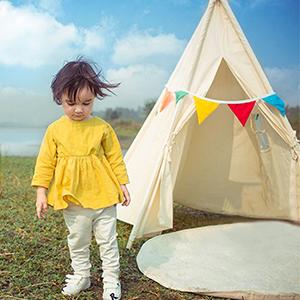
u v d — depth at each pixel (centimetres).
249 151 238
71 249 136
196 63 203
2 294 139
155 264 162
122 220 207
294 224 209
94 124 132
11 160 473
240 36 206
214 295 141
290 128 206
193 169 250
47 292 140
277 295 137
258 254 172
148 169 204
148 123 226
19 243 187
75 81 123
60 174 128
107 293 133
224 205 251
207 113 191
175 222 241
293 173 208
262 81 203
